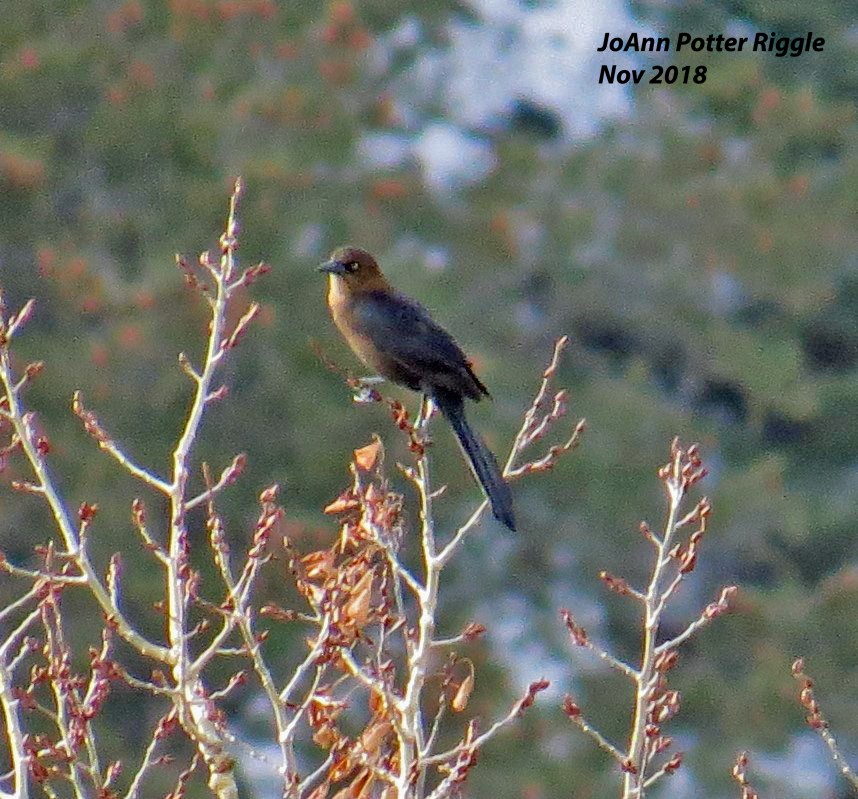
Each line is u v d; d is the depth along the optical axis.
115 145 20.23
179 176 20.31
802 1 28.67
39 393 17.83
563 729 19.44
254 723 16.52
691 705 21.20
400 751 6.12
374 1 24.36
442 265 23.09
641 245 25.67
